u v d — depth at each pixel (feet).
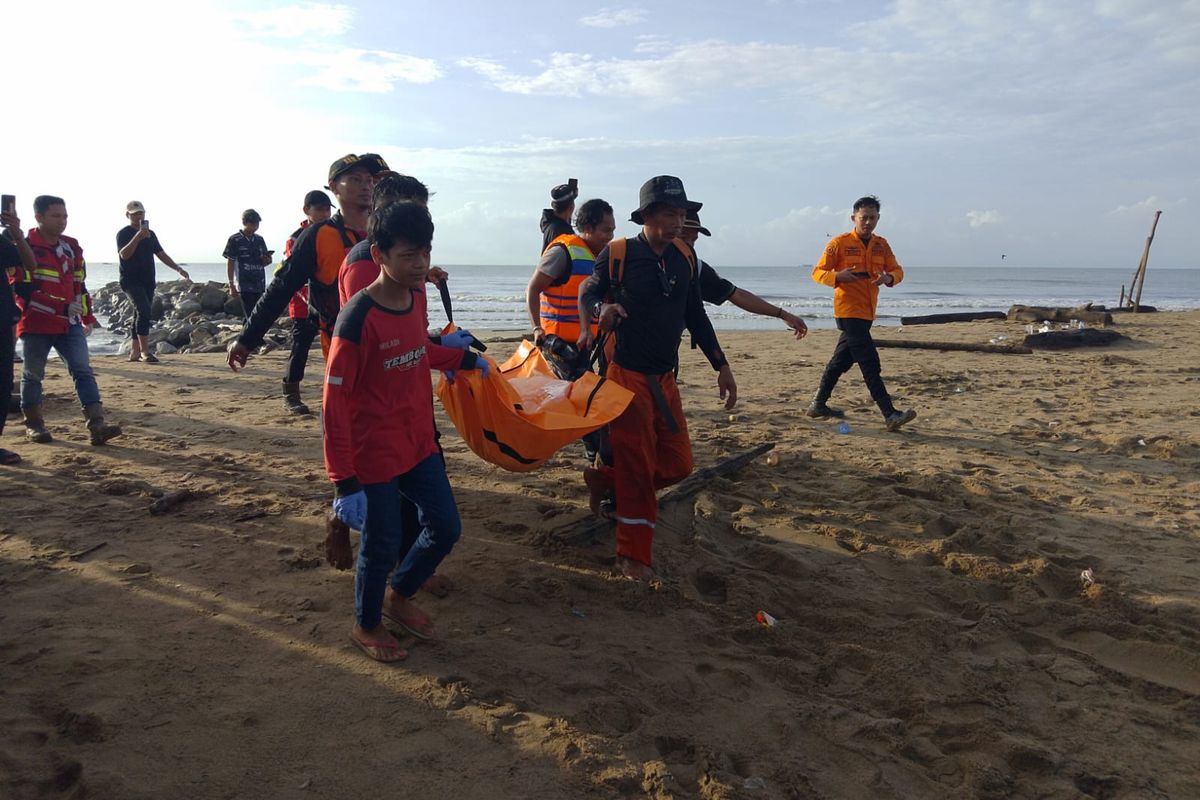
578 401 13.87
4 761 8.81
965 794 9.61
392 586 12.15
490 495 18.48
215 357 42.91
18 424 24.76
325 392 10.22
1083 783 10.02
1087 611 14.06
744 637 12.94
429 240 10.28
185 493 17.22
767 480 20.44
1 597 12.60
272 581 13.58
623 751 9.71
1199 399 32.94
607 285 14.29
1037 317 70.08
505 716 10.20
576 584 14.16
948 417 29.07
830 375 28.07
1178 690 11.95
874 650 12.61
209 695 10.25
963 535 16.90
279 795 8.60
